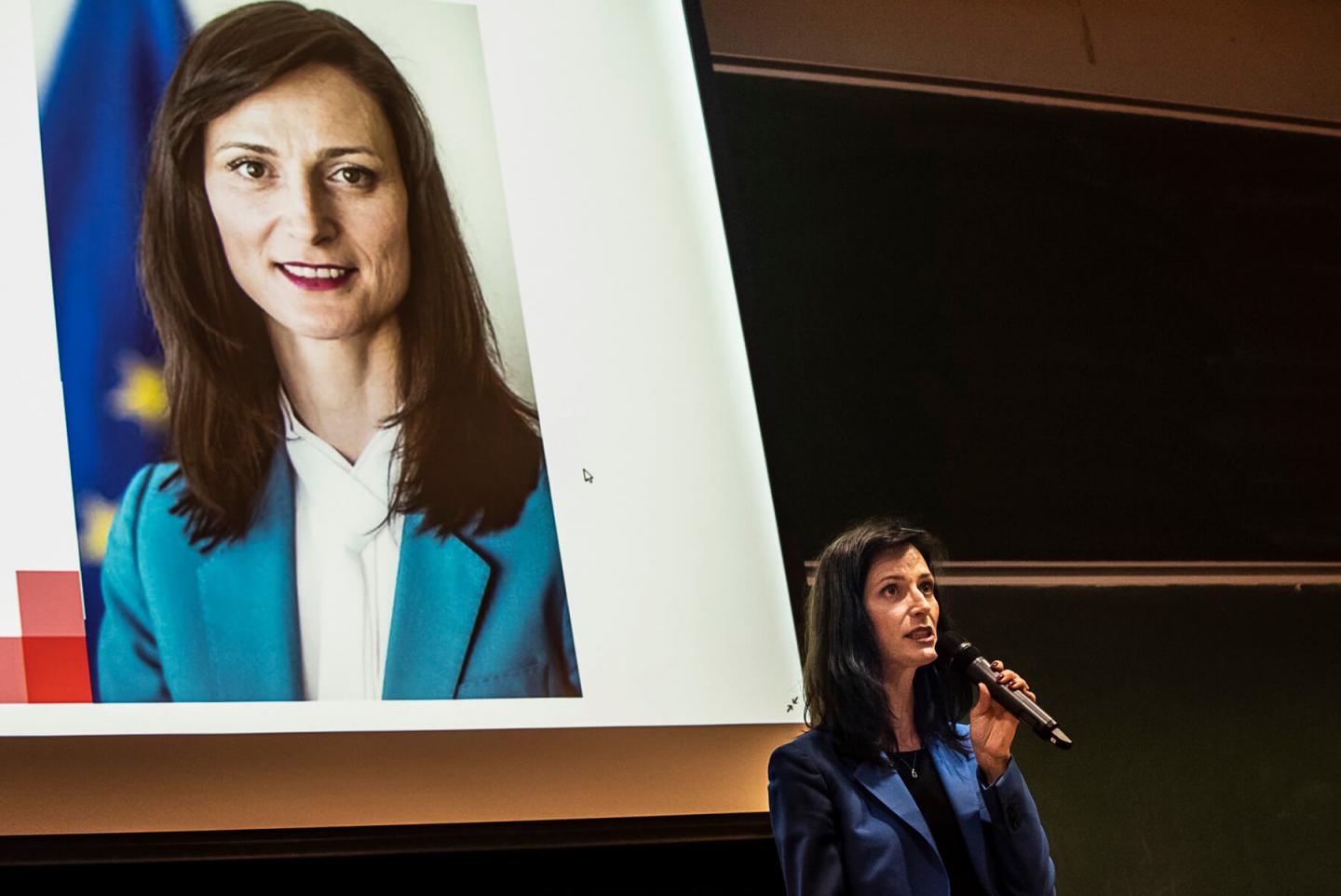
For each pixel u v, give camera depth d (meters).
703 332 3.61
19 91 3.11
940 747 2.49
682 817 3.23
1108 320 4.41
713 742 3.33
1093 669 3.93
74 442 2.92
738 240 3.73
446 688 3.02
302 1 3.43
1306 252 4.78
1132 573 4.10
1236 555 4.25
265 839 2.90
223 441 3.03
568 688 3.12
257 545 2.98
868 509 3.88
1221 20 5.04
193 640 2.88
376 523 3.08
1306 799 3.98
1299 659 4.17
